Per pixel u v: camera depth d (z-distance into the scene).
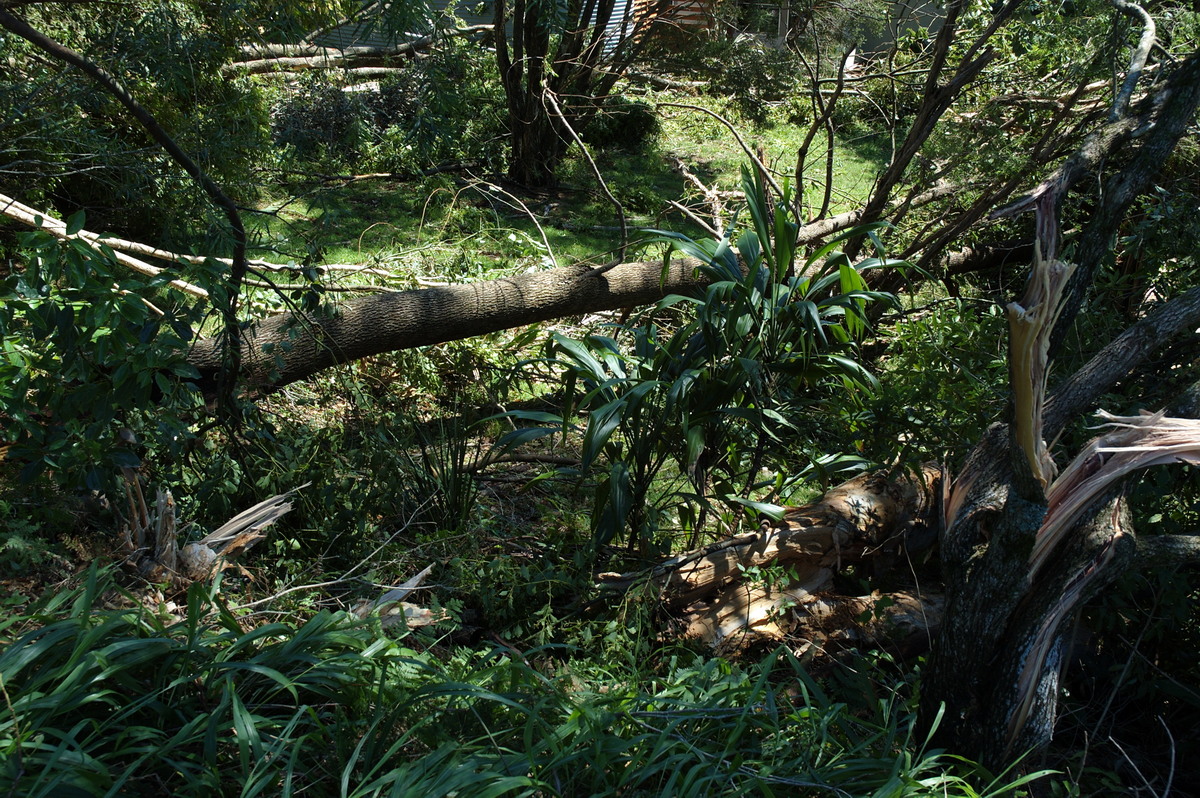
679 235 4.25
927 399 4.22
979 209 6.05
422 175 10.16
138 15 4.98
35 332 3.08
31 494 3.37
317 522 3.74
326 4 5.43
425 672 2.59
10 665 2.17
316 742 2.34
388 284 6.20
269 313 5.50
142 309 3.12
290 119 9.27
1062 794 2.88
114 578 3.17
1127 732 3.34
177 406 3.63
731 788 2.28
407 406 5.29
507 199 10.19
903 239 6.86
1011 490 2.56
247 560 3.65
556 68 10.15
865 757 2.53
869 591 3.81
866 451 4.32
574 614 3.58
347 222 8.77
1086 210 6.00
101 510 3.53
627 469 3.69
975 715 2.72
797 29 7.53
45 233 3.12
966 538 2.77
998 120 6.22
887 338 6.15
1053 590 2.58
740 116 11.88
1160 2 5.70
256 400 4.69
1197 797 3.10
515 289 5.36
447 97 4.98
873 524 3.80
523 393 5.91
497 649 3.17
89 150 5.39
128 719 2.30
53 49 3.54
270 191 8.71
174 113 5.79
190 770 2.15
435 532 3.95
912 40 7.38
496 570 3.51
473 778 2.03
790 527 3.71
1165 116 2.96
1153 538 2.65
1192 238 4.54
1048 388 4.04
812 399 4.84
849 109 12.16
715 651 3.50
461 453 4.26
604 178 11.01
